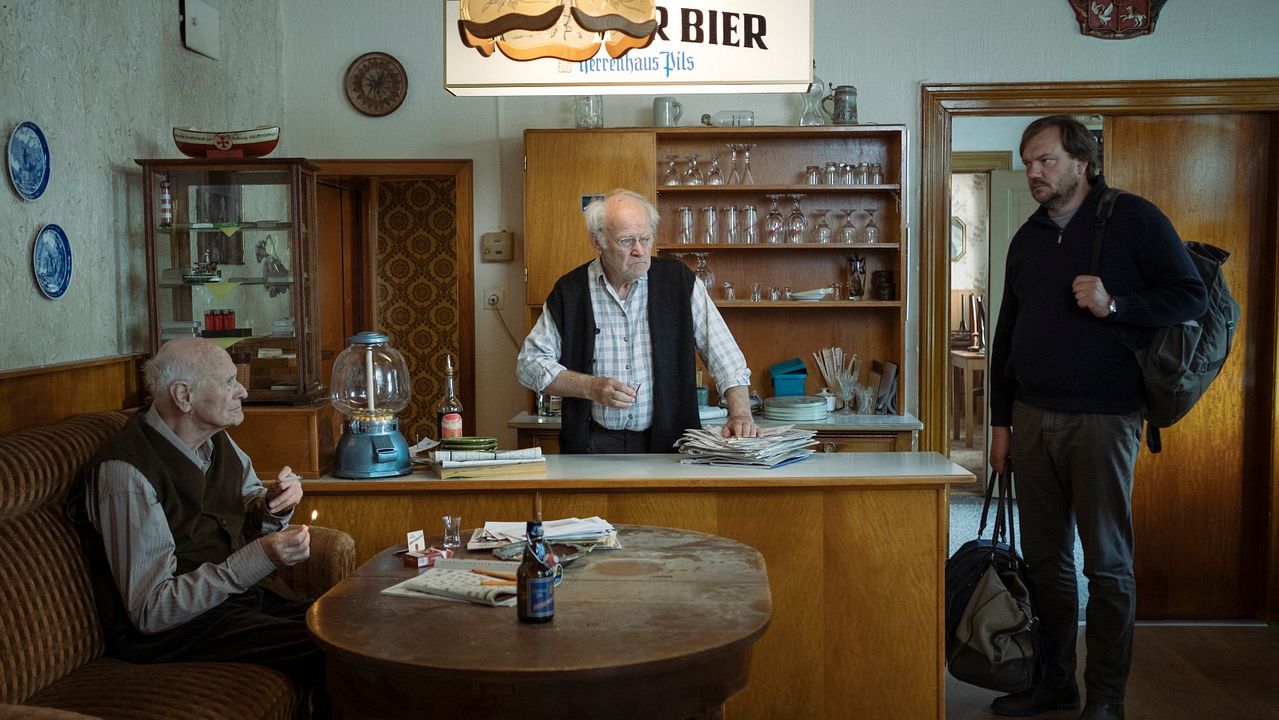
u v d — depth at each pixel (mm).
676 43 2910
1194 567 4758
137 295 3582
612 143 4699
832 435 4566
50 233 3033
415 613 2033
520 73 2920
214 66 4199
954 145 7348
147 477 2477
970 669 3215
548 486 2865
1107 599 3102
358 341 2947
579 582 2229
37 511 2482
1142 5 4719
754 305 4770
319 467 3104
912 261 4930
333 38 4965
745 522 2867
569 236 4719
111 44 3400
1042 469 3227
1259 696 3635
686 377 3344
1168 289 2967
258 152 3447
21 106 2910
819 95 4844
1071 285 3100
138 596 2424
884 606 2855
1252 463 4719
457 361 5234
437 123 4988
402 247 7418
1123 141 4770
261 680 2352
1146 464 4750
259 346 3367
